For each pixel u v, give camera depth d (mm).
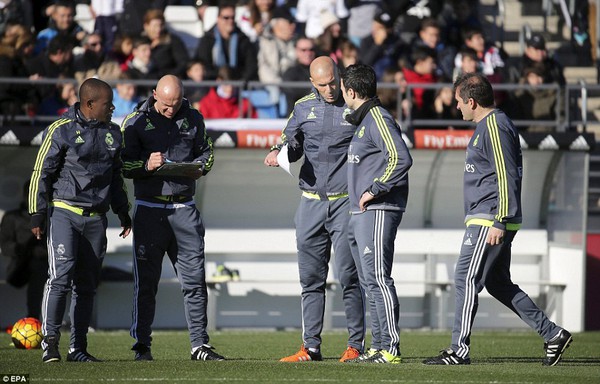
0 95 52188
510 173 30344
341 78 32219
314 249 33906
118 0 62031
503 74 60062
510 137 30500
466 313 31203
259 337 47375
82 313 32500
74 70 54594
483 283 31344
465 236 31219
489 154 30688
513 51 68938
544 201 54906
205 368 29562
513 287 32281
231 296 53031
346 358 33656
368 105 31734
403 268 54344
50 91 52812
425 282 52500
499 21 69375
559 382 27219
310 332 33969
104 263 51781
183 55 56531
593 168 62156
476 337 48094
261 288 53250
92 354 38312
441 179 53438
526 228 54906
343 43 56469
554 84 55219
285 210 53469
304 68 55062
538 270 54969
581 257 53062
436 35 58312
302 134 33938
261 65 57312
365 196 31203
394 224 31750
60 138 31312
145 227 33031
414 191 53906
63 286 31672
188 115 33438
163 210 33000
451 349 31500
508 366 31469
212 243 52812
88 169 31672
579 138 51594
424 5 66000
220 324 53000
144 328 33500
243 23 62312
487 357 37125
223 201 52969
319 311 34031
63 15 57469
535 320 32156
